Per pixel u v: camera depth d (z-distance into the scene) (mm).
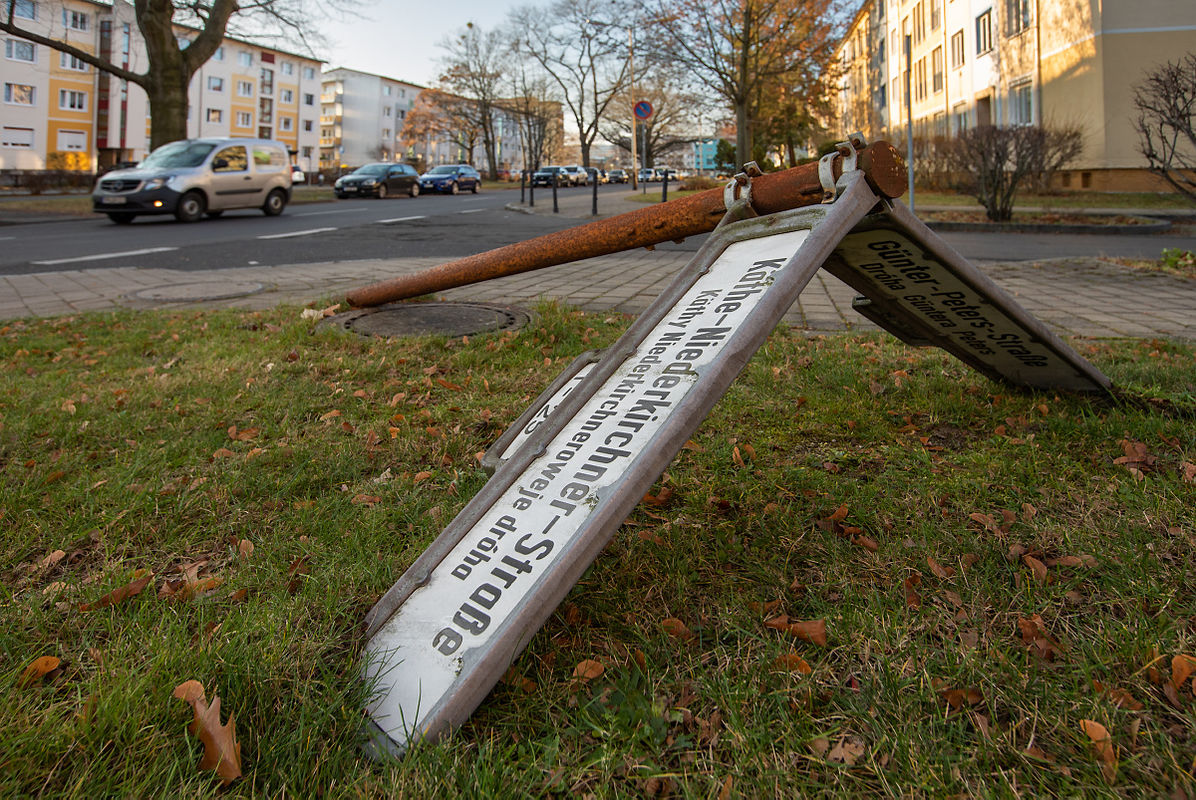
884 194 1999
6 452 2844
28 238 12820
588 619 1698
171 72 21516
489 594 1480
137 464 2643
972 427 2924
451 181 34562
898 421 3004
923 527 2059
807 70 27500
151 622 1672
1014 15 25203
